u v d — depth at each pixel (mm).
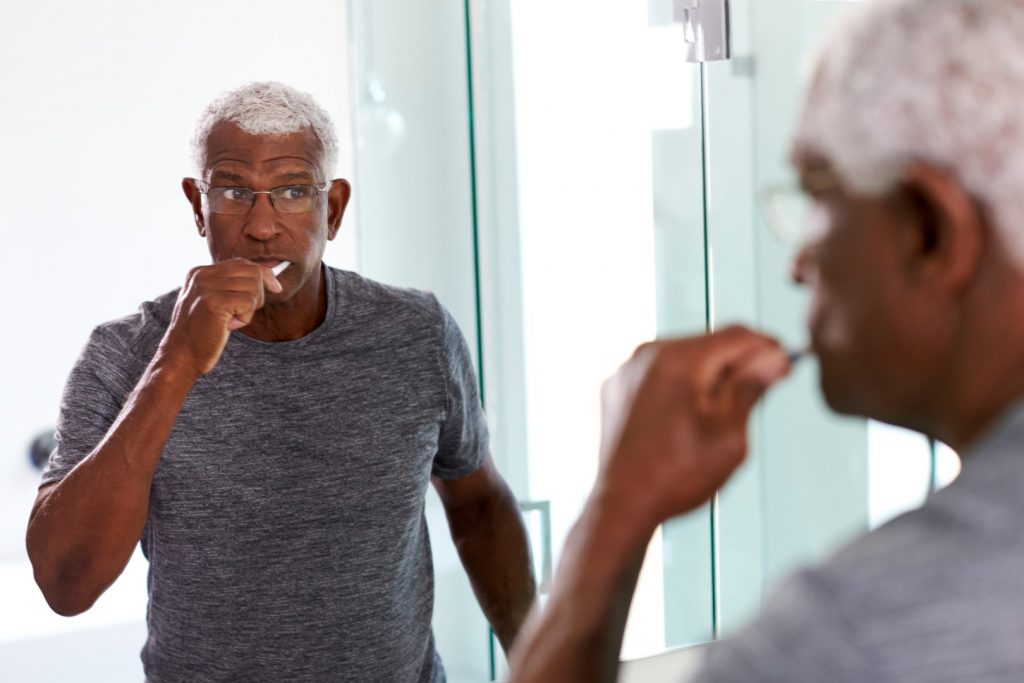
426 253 1854
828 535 1860
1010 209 499
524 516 1801
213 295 1224
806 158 563
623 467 584
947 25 507
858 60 529
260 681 1327
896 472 1901
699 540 1782
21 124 2807
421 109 1822
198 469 1321
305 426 1349
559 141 1782
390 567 1363
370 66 1918
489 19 1716
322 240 1358
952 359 533
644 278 1798
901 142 512
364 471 1357
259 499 1330
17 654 2270
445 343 1431
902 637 477
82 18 2830
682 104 1750
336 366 1373
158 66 2904
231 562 1322
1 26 2770
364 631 1344
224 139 1308
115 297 2920
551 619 582
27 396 2857
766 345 585
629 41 1771
